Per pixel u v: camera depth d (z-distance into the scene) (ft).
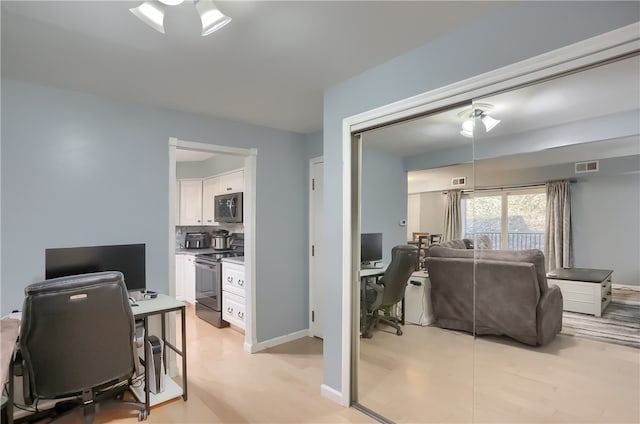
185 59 6.63
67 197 7.98
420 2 4.92
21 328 5.47
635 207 4.81
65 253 7.68
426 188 7.12
